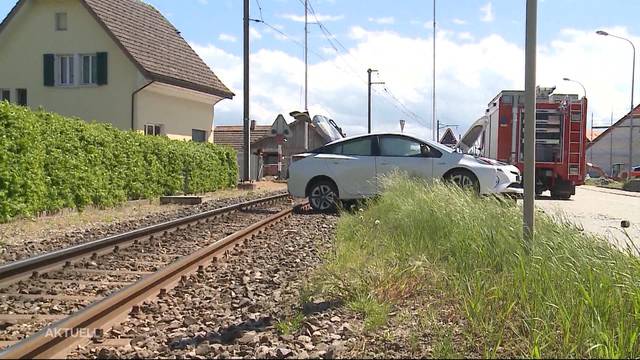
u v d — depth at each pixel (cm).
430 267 672
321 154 1558
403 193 1137
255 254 923
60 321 501
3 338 503
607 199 2594
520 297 538
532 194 679
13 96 2978
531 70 680
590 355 432
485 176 1416
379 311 551
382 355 461
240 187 2798
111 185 1653
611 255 580
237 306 613
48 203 1360
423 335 499
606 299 486
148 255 903
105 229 1217
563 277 539
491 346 466
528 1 679
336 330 520
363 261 750
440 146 1477
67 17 2905
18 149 1237
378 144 1519
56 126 1401
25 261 734
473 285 581
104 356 451
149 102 2936
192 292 670
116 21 2978
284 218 1403
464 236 730
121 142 1727
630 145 4788
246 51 3011
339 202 1533
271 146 5688
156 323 550
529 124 681
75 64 2909
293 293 656
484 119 2592
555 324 480
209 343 490
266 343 491
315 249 962
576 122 2355
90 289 679
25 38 2950
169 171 2069
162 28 3394
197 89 3153
